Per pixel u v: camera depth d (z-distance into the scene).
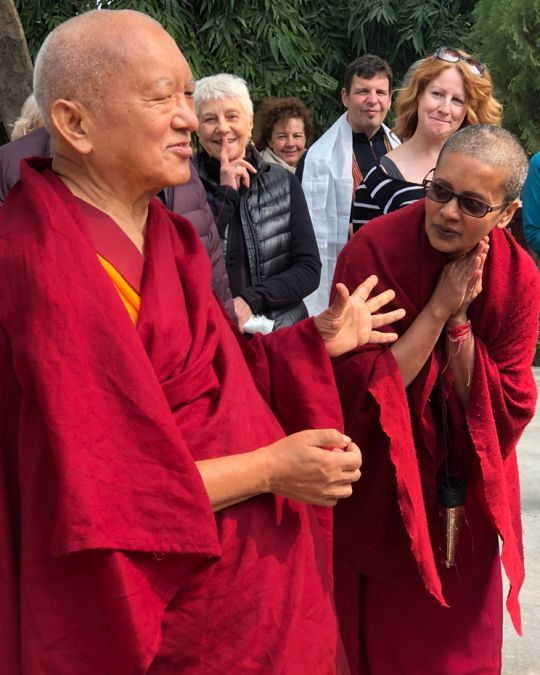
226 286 3.23
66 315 1.64
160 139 1.75
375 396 2.35
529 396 2.53
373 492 2.49
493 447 2.46
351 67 5.04
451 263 2.35
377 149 5.11
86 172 1.80
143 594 1.67
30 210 1.72
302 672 1.89
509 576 2.47
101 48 1.71
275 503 1.90
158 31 1.77
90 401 1.63
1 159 2.95
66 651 1.67
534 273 2.47
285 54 10.48
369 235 2.48
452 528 2.47
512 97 9.09
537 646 3.54
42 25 10.11
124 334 1.66
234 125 3.93
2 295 1.67
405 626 2.64
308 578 1.96
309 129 5.59
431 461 2.53
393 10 11.63
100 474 1.62
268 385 2.11
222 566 1.81
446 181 2.24
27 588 1.68
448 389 2.48
